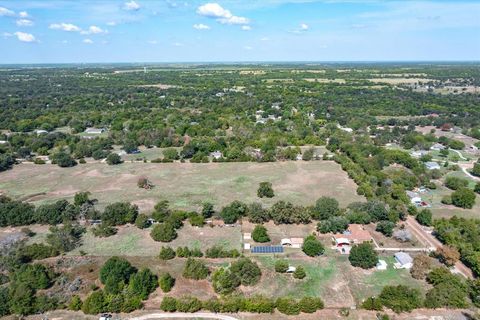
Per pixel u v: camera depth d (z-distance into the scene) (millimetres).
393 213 101375
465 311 67875
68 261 82812
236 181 130500
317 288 74312
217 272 75438
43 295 70375
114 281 71438
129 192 120875
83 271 79500
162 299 71000
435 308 68438
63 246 86875
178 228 98125
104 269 74688
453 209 110938
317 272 79438
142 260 83500
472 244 86500
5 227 99312
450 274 74688
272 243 90625
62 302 69562
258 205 102750
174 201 113875
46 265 80938
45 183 129500
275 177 134500
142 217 98375
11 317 66375
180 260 83812
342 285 75188
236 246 89438
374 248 88812
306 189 123312
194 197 116875
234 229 97812
